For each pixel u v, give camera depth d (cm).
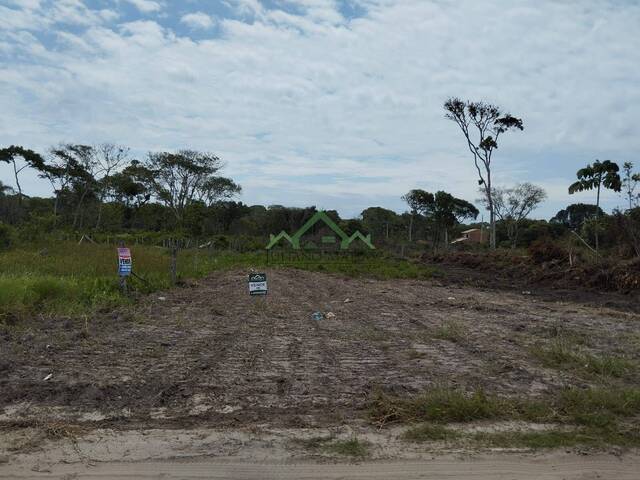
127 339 829
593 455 438
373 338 890
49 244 2805
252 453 429
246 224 5466
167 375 630
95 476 389
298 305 1338
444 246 4300
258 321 1056
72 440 445
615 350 812
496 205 4591
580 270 1886
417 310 1266
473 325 1037
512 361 727
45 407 517
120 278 1275
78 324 927
